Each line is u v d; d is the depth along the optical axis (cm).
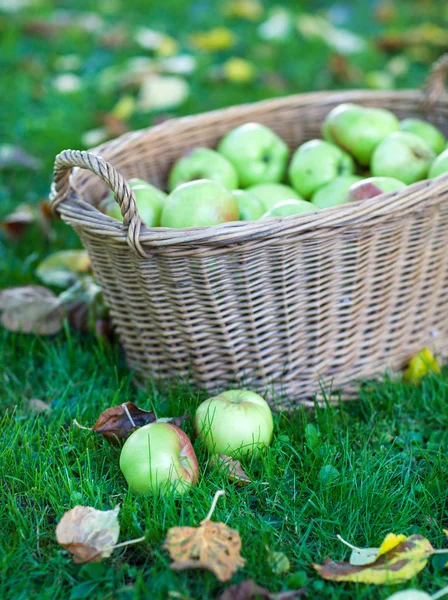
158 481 140
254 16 453
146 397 176
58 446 157
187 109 335
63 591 127
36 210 253
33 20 429
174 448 142
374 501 144
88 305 203
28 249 242
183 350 171
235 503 142
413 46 407
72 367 192
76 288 207
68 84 356
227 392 159
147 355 178
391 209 154
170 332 167
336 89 361
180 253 149
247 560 129
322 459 154
